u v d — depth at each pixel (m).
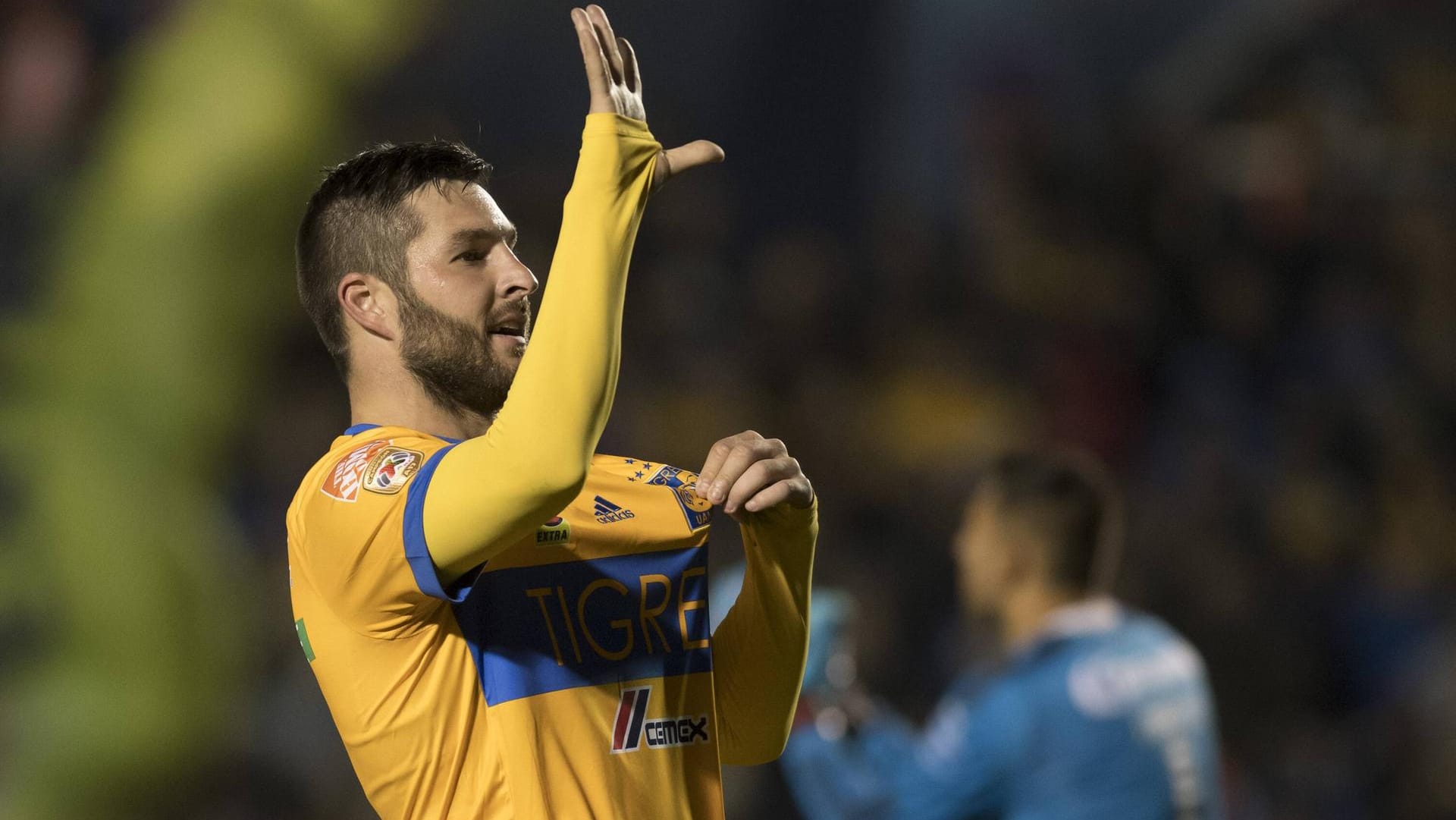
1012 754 8.59
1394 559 20.83
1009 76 24.62
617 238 4.05
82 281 11.90
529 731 4.24
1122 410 22.22
